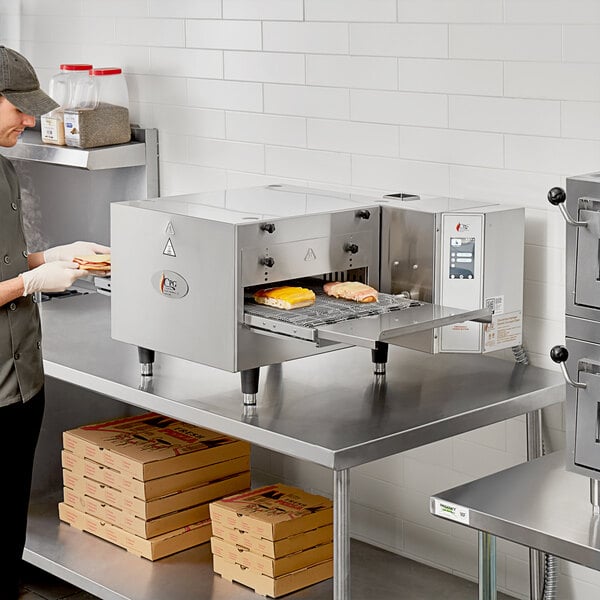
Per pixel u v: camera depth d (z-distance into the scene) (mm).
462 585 3490
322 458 2627
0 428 3189
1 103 3086
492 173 3266
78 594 3979
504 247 3070
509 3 3127
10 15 4781
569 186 2346
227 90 3959
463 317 2838
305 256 2955
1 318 3123
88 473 3729
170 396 3035
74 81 4137
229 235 2779
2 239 3123
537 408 3066
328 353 3477
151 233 3006
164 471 3562
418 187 3459
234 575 3375
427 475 3602
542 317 3238
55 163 4156
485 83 3229
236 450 3752
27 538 3729
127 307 3137
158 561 3541
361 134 3582
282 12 3725
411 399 3000
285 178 3840
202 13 3977
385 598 3395
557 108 3076
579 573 3246
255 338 2863
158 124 4230
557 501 2459
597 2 2938
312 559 3352
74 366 3316
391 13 3420
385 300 3008
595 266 2322
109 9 4320
